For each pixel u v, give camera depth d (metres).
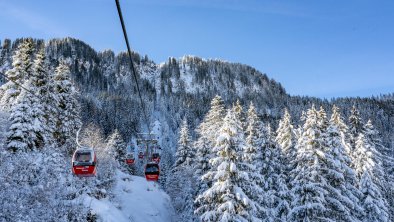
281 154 34.22
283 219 31.39
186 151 54.38
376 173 41.94
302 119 46.28
